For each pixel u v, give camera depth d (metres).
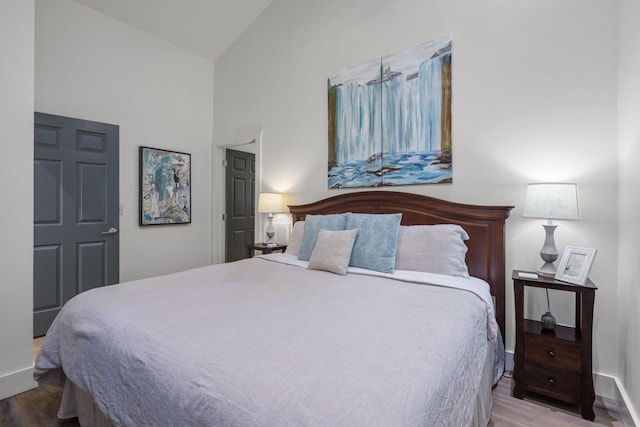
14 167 1.98
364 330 1.21
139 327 1.24
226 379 0.89
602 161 1.94
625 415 1.67
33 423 1.69
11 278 1.97
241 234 4.57
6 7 1.95
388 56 2.78
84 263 3.07
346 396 0.80
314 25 3.28
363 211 2.83
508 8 2.26
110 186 3.25
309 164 3.32
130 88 3.46
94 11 3.18
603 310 1.93
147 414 0.99
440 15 2.53
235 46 4.01
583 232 1.99
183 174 3.94
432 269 2.11
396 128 2.73
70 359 1.40
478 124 2.36
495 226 2.24
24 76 2.02
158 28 3.58
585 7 2.00
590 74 1.98
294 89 3.44
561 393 1.77
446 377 0.96
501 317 2.20
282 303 1.54
